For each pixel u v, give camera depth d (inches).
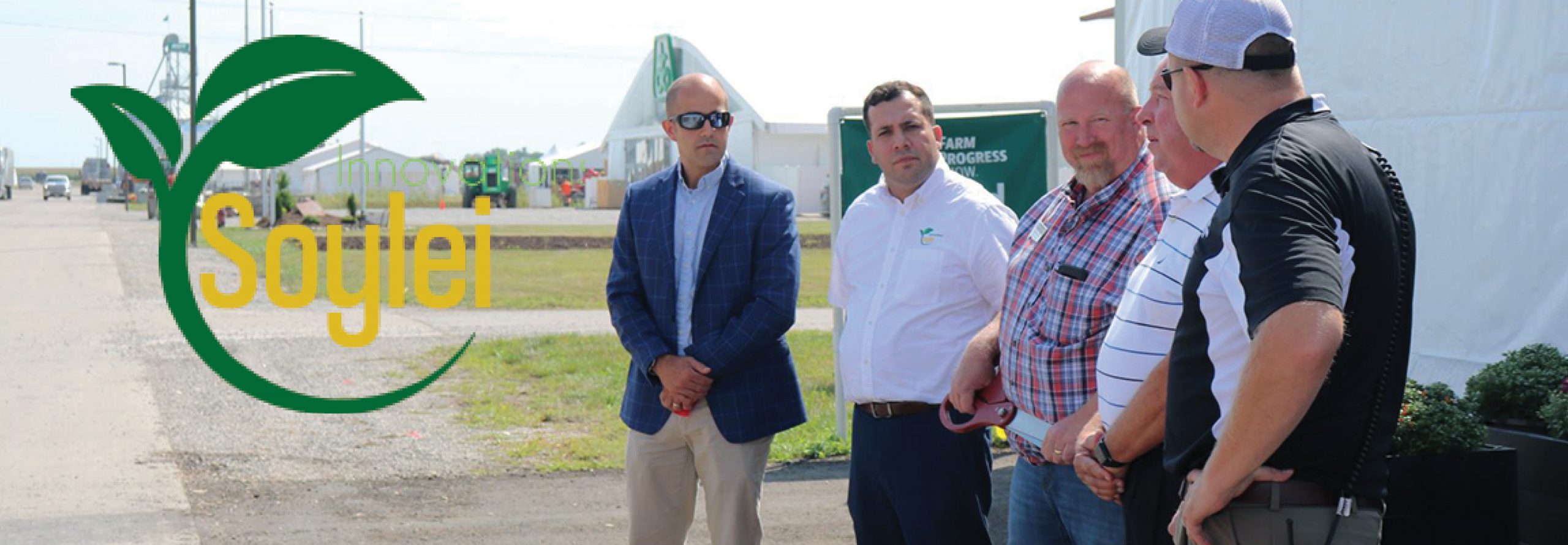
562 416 381.7
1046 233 138.9
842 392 324.2
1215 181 101.9
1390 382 90.7
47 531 245.9
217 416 378.9
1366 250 86.7
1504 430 181.0
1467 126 213.3
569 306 738.8
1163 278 112.7
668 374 169.3
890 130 156.6
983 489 155.8
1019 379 136.7
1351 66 234.2
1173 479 112.3
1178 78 95.3
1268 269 82.7
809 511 263.0
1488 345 212.1
